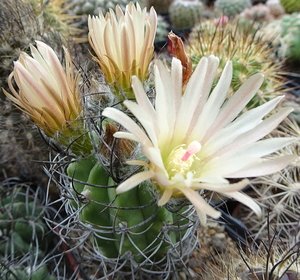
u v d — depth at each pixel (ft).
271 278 0.38
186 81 0.40
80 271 0.54
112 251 0.45
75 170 0.36
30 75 0.31
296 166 0.59
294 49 1.08
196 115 0.32
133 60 0.35
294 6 1.38
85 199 0.37
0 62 0.58
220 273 0.45
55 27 0.70
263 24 1.13
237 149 0.30
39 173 0.69
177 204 0.34
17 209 0.60
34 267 0.52
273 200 0.64
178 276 0.53
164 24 1.22
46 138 0.42
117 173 0.34
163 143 0.31
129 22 0.33
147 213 0.37
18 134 0.63
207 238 0.59
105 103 0.41
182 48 0.39
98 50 0.36
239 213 0.65
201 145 0.32
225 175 0.29
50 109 0.33
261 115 0.30
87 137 0.37
